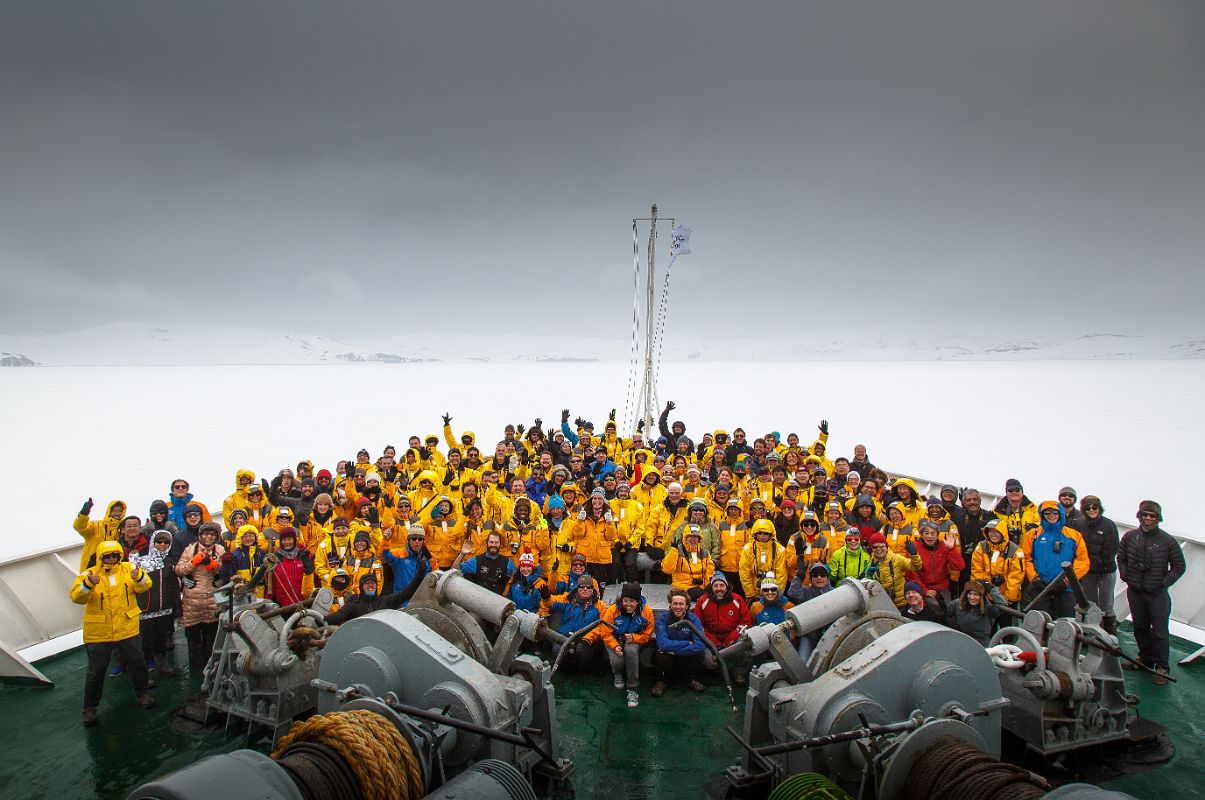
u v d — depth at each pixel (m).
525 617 4.81
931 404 54.88
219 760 2.89
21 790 4.90
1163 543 6.63
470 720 4.09
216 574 6.87
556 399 60.28
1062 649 5.21
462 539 8.10
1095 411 48.12
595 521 7.97
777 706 4.60
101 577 5.81
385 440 32.25
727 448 13.24
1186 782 5.02
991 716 4.26
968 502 7.77
